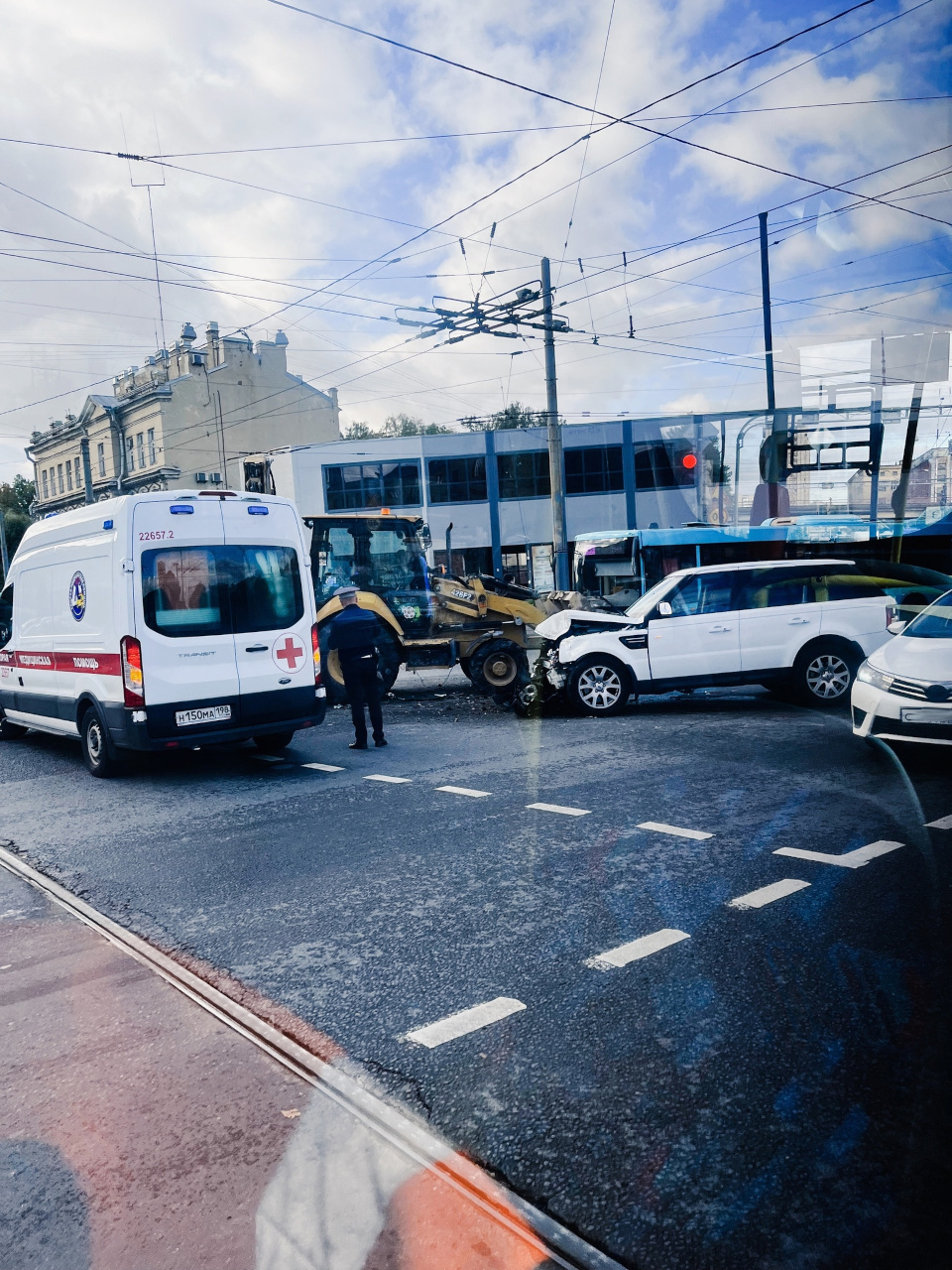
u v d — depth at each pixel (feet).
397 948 14.06
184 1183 8.79
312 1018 11.96
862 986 11.85
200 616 27.58
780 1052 10.37
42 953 14.88
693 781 23.76
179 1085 10.57
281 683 28.86
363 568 45.98
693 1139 8.91
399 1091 10.09
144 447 156.97
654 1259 7.43
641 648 36.32
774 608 36.09
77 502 180.65
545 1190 8.34
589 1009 11.67
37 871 19.47
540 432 128.16
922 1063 10.02
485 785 24.84
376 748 31.91
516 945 13.87
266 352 161.79
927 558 35.68
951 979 11.96
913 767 24.30
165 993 13.07
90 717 29.45
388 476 130.00
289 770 28.78
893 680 24.25
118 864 19.53
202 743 27.45
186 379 152.87
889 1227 7.61
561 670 36.88
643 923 14.40
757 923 14.12
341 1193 8.51
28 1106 10.30
